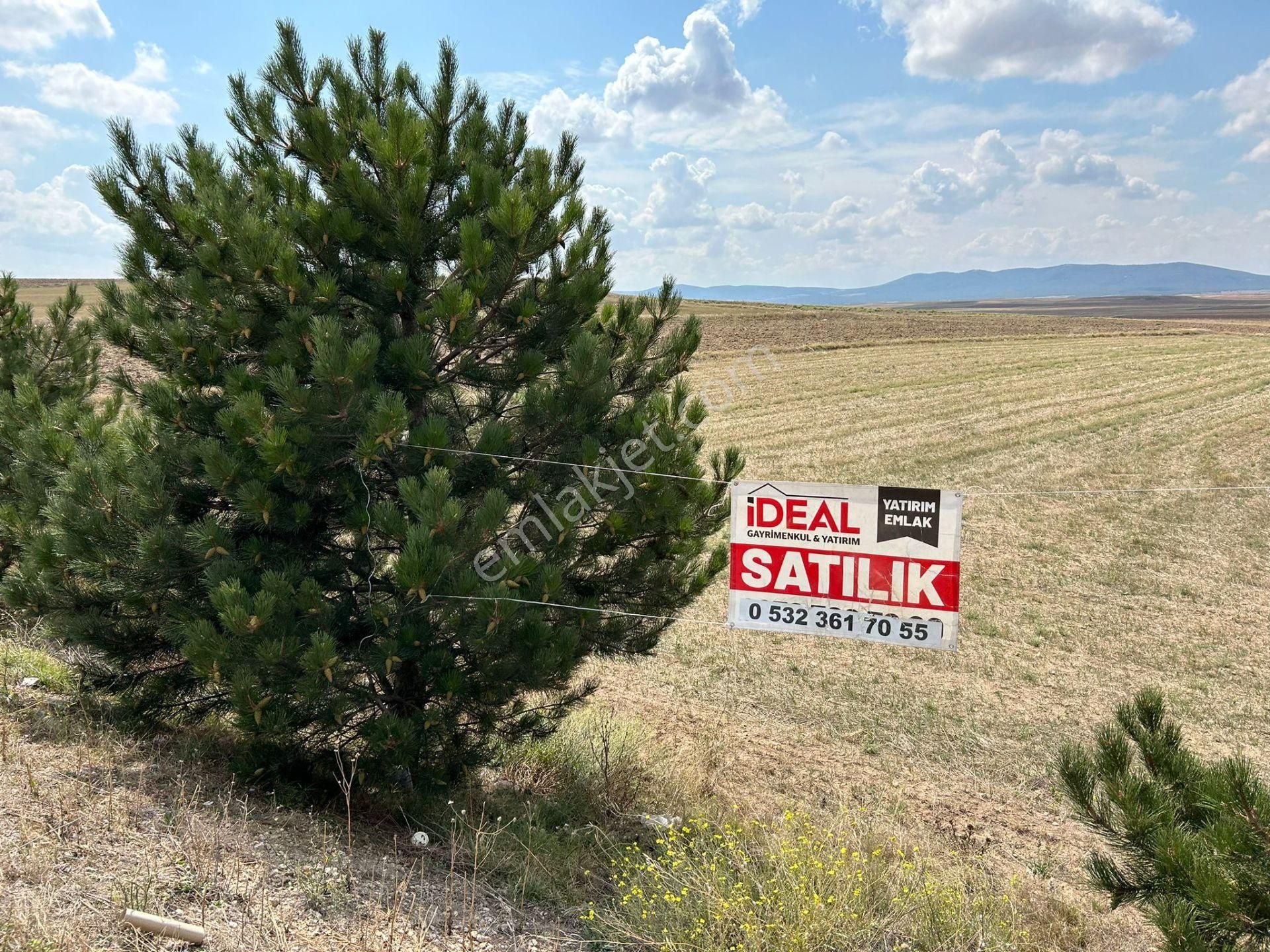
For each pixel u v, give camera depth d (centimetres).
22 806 476
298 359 569
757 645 1260
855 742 970
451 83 661
